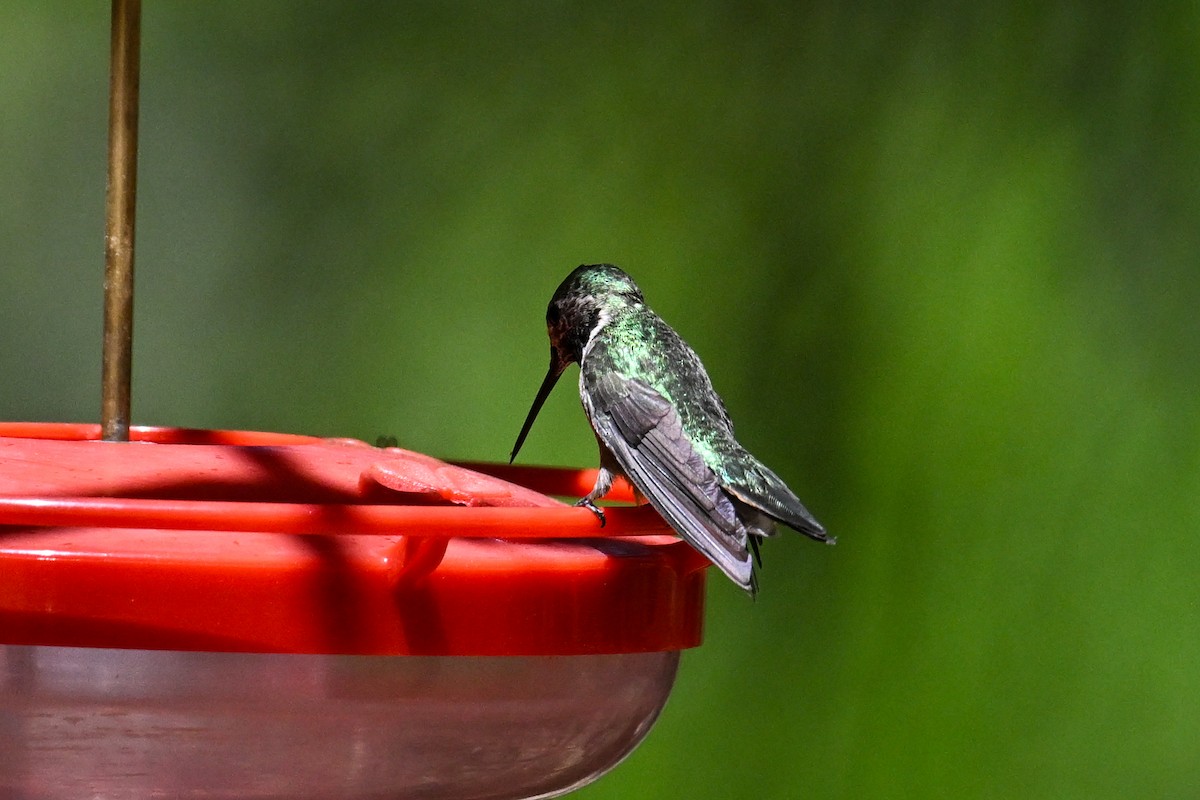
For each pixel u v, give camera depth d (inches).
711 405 264.4
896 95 446.0
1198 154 440.1
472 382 436.1
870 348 426.3
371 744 140.7
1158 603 406.9
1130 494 416.8
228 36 466.0
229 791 138.4
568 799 395.2
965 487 417.1
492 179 450.9
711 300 430.9
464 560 141.3
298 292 451.5
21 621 131.6
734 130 445.1
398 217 453.4
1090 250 433.1
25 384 456.4
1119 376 424.2
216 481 153.3
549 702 148.2
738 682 404.2
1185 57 445.7
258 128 462.9
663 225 439.2
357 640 136.7
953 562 412.2
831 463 418.6
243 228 456.8
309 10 469.7
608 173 447.2
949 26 450.3
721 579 409.4
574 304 288.4
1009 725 398.6
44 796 137.5
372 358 445.4
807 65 450.3
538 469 218.8
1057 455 416.5
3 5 470.3
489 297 442.6
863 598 409.1
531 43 459.5
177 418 444.5
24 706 133.6
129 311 178.4
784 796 396.2
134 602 132.3
